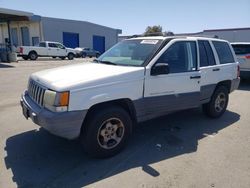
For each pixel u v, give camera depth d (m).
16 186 3.20
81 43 43.12
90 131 3.68
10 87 9.55
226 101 6.17
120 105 4.11
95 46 45.91
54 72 4.11
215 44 5.70
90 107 3.57
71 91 3.40
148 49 4.49
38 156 3.97
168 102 4.52
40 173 3.50
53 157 3.94
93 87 3.57
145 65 4.20
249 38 38.91
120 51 4.91
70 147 4.29
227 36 40.59
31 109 3.75
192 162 3.86
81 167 3.66
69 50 28.55
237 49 11.19
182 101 4.76
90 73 3.87
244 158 4.01
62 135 3.44
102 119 3.73
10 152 4.08
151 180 3.36
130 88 3.95
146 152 4.16
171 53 4.54
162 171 3.59
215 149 4.33
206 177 3.45
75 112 3.44
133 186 3.22
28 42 38.78
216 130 5.25
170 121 5.74
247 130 5.28
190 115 6.21
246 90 9.96
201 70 5.08
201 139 4.76
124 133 4.04
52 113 3.38
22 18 23.64
